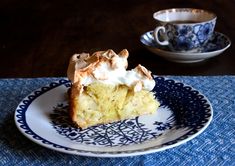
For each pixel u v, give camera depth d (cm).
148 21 84
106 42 73
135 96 47
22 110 47
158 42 68
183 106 48
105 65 47
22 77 60
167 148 39
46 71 62
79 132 44
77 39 75
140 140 42
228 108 49
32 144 43
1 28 82
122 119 47
